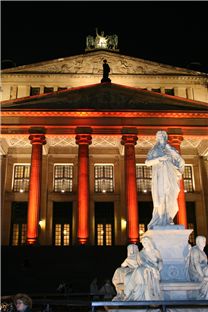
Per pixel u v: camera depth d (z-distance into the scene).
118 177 43.09
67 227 41.56
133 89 38.69
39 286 28.66
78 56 46.69
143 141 39.88
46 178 42.00
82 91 38.50
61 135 36.56
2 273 29.58
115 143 41.78
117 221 41.47
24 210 41.81
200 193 43.03
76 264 30.47
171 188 11.16
